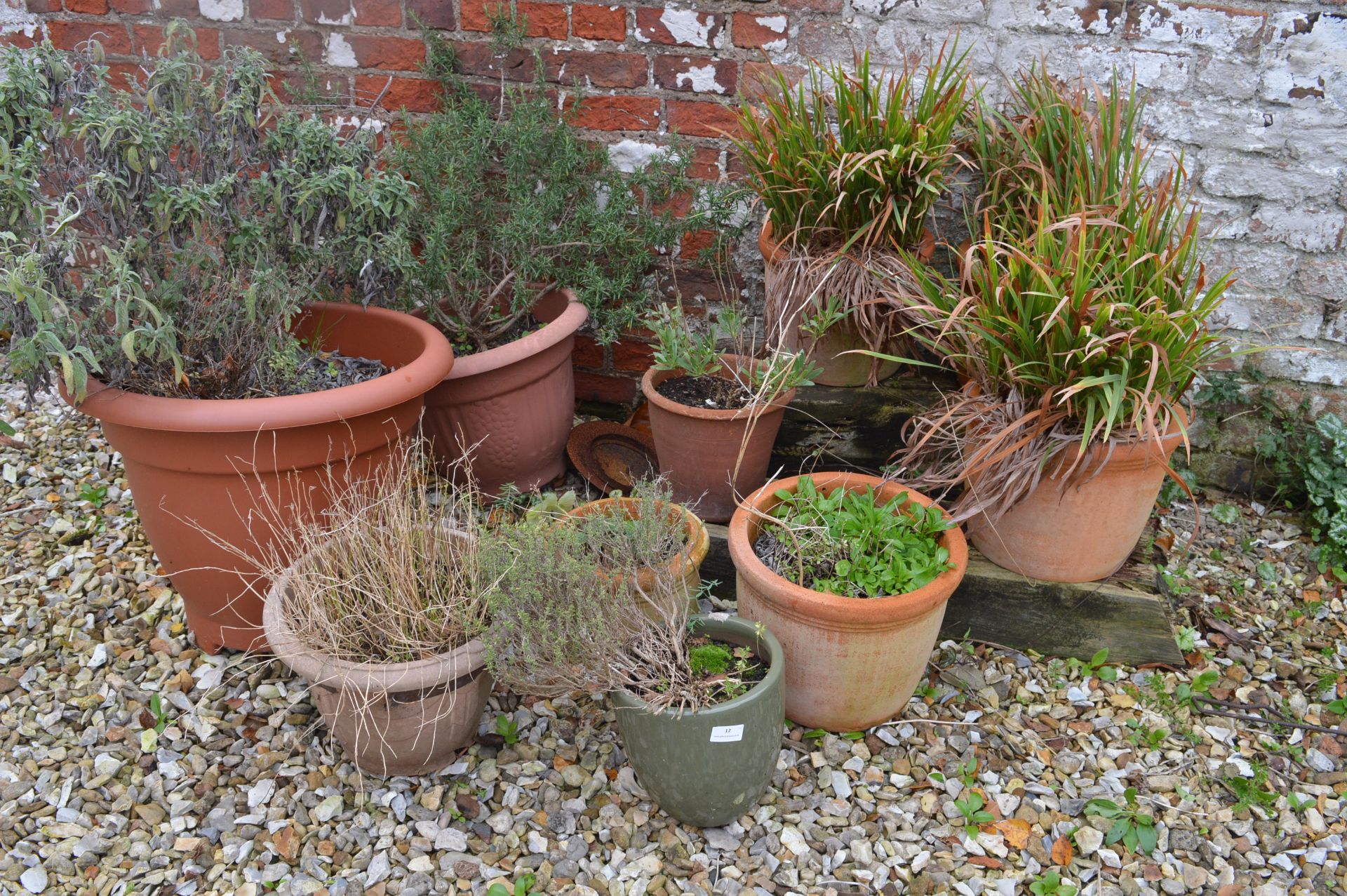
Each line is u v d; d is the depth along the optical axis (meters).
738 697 1.66
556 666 1.66
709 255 2.75
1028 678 2.16
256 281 2.03
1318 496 2.54
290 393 2.19
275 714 2.03
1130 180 2.12
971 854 1.78
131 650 2.20
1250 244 2.51
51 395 3.13
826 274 2.25
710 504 2.42
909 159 2.17
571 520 1.92
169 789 1.89
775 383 2.28
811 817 1.84
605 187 2.75
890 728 2.02
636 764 1.74
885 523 1.95
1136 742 2.01
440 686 1.76
